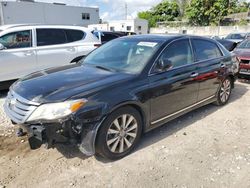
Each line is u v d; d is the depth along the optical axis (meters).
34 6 28.92
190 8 43.22
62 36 7.17
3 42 6.11
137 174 3.12
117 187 2.90
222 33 36.47
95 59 4.39
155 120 3.86
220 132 4.27
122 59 4.06
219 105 5.51
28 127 3.02
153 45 4.05
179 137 4.06
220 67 5.12
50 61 6.87
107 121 3.17
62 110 2.90
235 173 3.17
